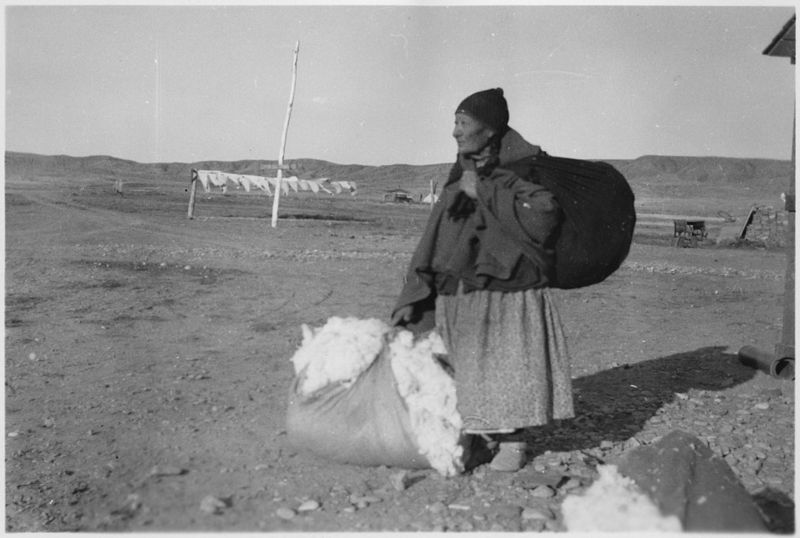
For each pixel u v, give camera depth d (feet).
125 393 17.03
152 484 11.98
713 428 15.26
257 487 11.84
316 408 12.66
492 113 12.66
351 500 11.41
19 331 23.77
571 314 29.12
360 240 59.52
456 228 12.42
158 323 25.40
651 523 9.71
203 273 37.63
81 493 11.83
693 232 77.36
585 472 12.80
